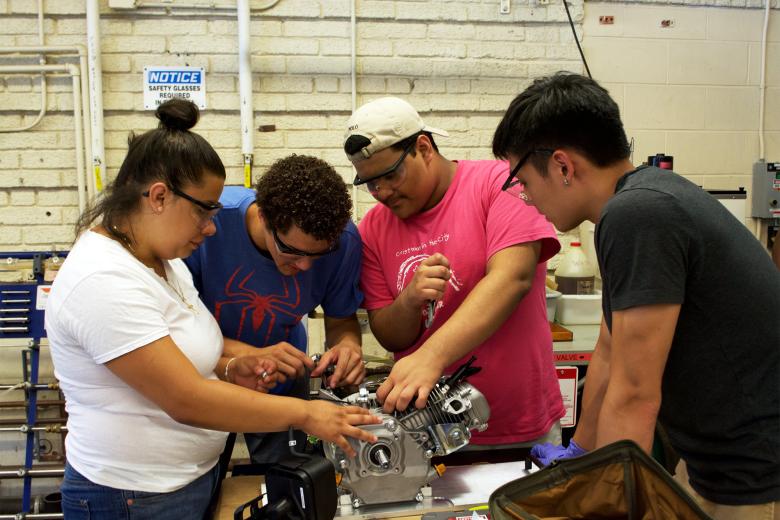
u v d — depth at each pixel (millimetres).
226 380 1490
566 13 3025
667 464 1667
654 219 995
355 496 1287
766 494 1089
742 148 3279
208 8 2828
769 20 3199
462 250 1593
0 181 2822
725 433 1106
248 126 2871
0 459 2879
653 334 1007
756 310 1050
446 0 2953
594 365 1410
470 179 1627
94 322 1115
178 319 1290
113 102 2840
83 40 2785
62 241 2879
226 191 1591
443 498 1338
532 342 1669
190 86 2867
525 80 3039
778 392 1074
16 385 2652
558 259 3141
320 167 1328
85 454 1254
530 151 1133
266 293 1586
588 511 991
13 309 2570
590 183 1115
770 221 3289
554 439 1787
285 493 1096
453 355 1376
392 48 2959
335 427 1230
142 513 1268
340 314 1718
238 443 2949
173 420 1268
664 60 3152
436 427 1313
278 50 2898
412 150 1495
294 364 1460
